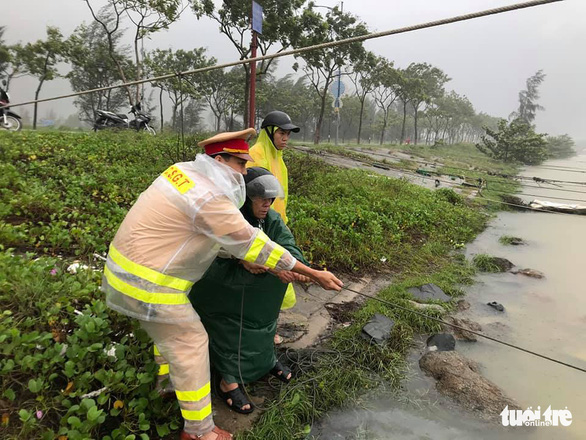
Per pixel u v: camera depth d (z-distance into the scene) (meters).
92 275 3.49
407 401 3.11
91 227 4.64
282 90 43.38
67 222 4.89
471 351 3.92
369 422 2.87
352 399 3.05
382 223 7.27
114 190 6.18
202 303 2.69
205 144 2.24
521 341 4.16
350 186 9.62
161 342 2.22
